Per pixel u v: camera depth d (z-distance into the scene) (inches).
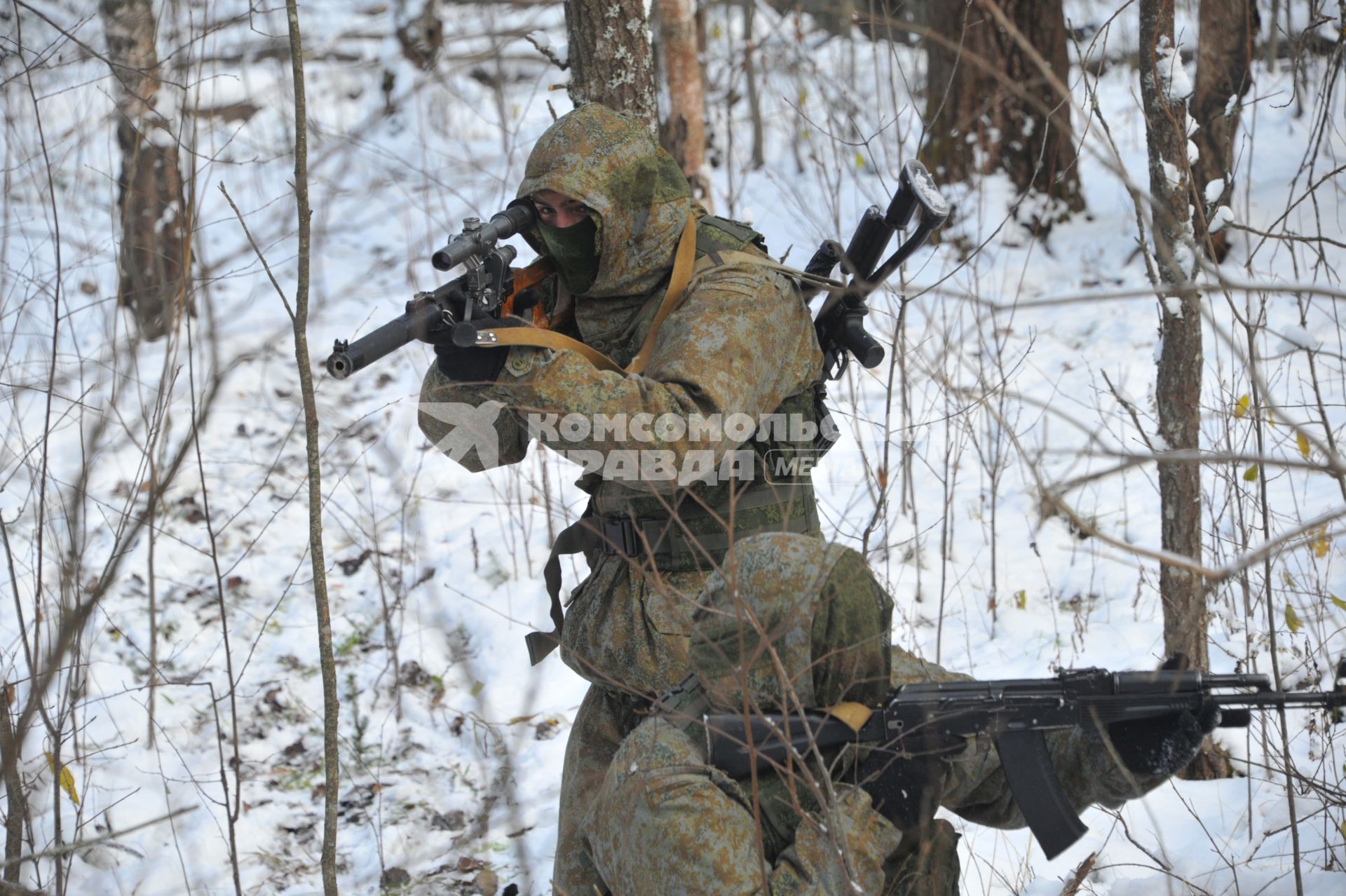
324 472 407.5
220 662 331.6
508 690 321.1
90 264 436.5
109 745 291.7
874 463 393.7
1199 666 260.5
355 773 297.4
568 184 192.9
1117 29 775.1
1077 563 348.8
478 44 642.2
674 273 200.1
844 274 210.8
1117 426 396.8
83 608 147.2
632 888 163.6
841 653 163.5
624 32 297.1
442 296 183.8
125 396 382.9
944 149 553.6
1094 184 598.2
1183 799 233.0
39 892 166.6
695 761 165.0
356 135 253.6
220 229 522.0
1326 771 247.1
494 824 273.7
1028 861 238.5
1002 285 487.2
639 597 199.9
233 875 237.6
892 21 155.7
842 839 148.1
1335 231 478.6
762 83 649.0
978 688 163.6
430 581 358.3
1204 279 246.7
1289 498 344.2
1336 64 244.5
